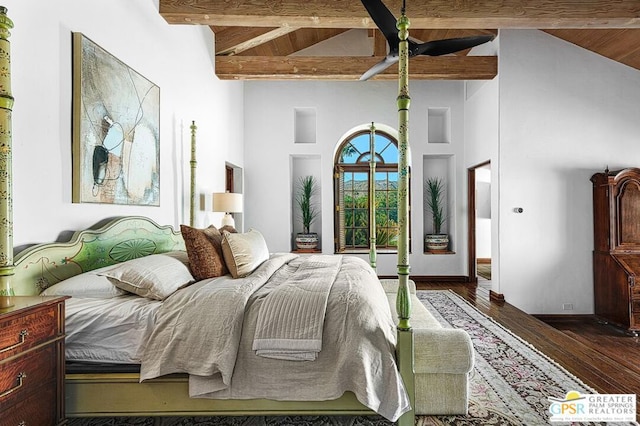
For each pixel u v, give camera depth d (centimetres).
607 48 477
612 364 298
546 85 497
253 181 637
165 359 181
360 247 683
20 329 136
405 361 185
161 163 342
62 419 160
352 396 183
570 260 491
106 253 244
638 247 455
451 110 640
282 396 180
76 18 229
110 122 257
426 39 608
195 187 412
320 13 347
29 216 194
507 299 493
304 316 184
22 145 189
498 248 495
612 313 455
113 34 268
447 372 206
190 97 412
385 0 351
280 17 346
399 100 196
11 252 153
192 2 339
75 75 225
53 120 210
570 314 489
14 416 134
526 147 496
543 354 310
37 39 198
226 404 186
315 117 671
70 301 196
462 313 436
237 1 342
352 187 684
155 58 332
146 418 215
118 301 199
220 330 182
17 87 186
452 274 643
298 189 688
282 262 305
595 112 494
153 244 303
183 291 203
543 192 494
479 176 948
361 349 176
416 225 644
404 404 176
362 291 201
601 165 493
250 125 637
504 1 350
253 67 504
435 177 688
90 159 236
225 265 261
